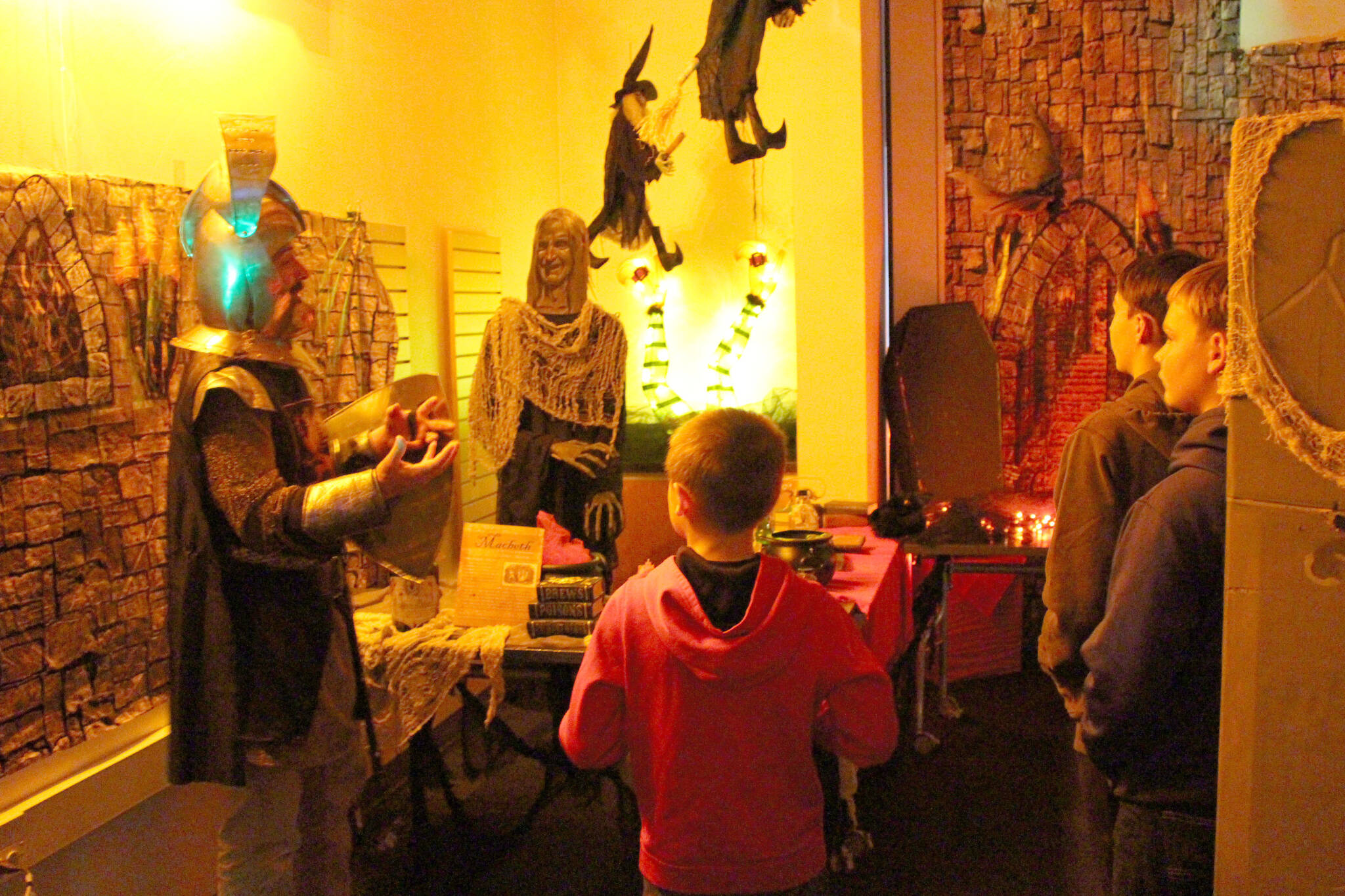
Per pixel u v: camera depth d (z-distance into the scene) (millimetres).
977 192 4695
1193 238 4582
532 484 3463
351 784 2404
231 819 2236
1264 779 1206
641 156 4223
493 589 2742
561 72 4750
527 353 3463
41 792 2217
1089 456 2080
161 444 2461
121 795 2396
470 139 4062
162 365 2453
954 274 4746
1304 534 1162
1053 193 4645
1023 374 4730
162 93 2584
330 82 3248
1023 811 3480
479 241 4066
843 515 3998
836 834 2959
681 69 4594
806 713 1680
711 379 4668
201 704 2080
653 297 4613
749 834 1652
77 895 2357
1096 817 2596
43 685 2186
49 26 2262
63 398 2201
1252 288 1157
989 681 4695
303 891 2357
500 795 3604
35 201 2131
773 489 1720
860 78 4055
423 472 2129
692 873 1666
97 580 2299
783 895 1670
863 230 4109
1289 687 1185
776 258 4535
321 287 3096
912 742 3977
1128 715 1492
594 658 1730
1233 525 1195
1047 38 4594
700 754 1651
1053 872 3098
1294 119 1131
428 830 3062
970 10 4621
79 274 2232
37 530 2154
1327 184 1120
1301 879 1201
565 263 3500
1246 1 4383
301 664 2133
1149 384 2174
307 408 2246
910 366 4348
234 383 2035
